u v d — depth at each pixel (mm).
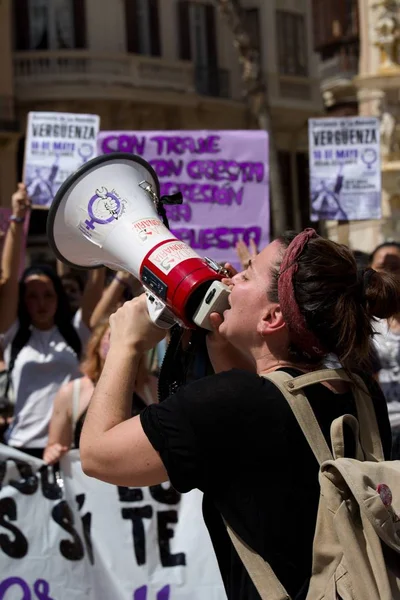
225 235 6766
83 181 2500
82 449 2186
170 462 2074
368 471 2027
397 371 5043
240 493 2072
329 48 25391
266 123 18078
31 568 4008
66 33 21969
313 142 7602
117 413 2207
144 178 2602
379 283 2189
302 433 2076
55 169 6816
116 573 4055
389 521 1975
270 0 24828
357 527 2018
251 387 2094
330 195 7590
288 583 2041
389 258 5500
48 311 5426
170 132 6773
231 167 6770
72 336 5492
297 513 2053
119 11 22375
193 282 2277
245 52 17969
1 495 4039
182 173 6777
